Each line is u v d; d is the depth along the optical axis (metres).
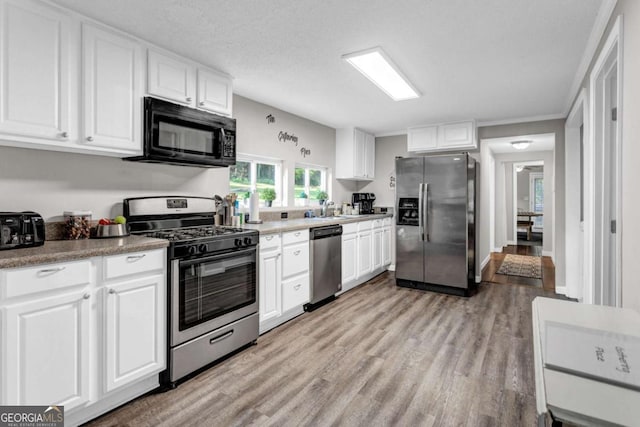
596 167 2.50
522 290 4.34
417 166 4.35
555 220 4.31
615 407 0.69
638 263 1.46
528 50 2.46
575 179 4.04
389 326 3.07
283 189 4.17
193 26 2.12
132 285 1.88
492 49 2.44
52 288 1.56
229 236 2.42
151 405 1.89
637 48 1.48
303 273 3.37
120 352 1.82
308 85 3.18
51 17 1.82
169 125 2.38
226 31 2.18
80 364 1.67
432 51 2.47
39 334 1.53
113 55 2.10
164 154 2.34
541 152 7.03
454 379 2.16
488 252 6.25
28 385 1.49
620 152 1.69
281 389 2.05
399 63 2.69
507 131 4.59
